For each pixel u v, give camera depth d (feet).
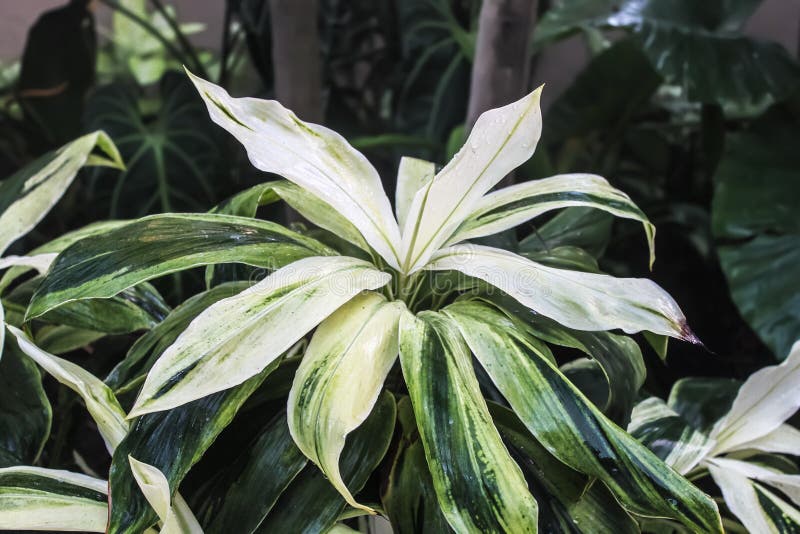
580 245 5.38
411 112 9.65
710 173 10.11
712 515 3.86
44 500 4.25
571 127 10.05
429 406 3.87
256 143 4.11
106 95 8.58
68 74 10.16
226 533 3.99
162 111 8.66
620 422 4.25
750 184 8.50
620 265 9.78
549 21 9.59
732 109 9.32
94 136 5.21
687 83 8.53
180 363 3.86
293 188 4.66
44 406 4.68
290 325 3.94
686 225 9.96
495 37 6.12
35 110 10.20
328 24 10.45
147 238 4.20
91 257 4.16
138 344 4.42
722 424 5.07
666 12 9.12
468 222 4.51
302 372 3.95
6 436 4.59
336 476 3.69
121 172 8.19
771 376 4.95
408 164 4.87
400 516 4.02
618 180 11.10
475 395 3.93
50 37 9.93
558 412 3.94
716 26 9.37
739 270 8.15
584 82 9.65
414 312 4.48
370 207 4.29
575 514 4.10
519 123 4.05
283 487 4.00
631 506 3.86
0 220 5.05
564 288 4.13
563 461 3.88
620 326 4.01
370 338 4.03
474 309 4.27
